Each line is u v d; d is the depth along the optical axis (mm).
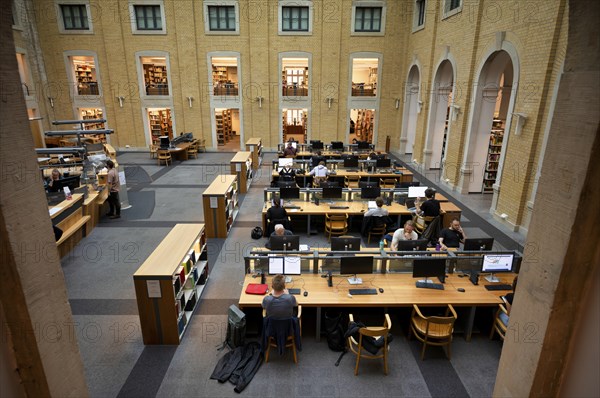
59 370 2666
